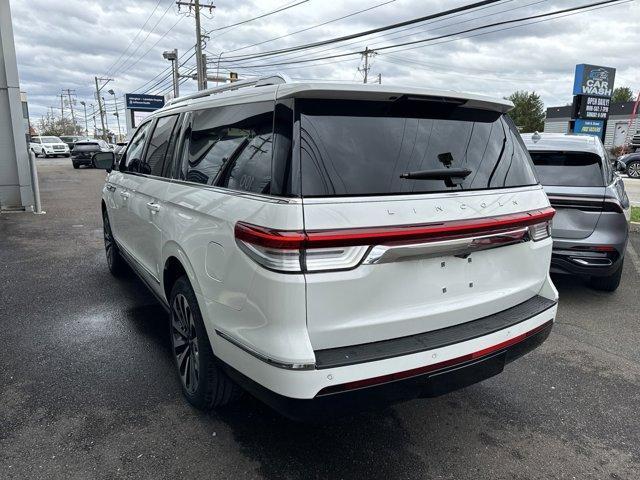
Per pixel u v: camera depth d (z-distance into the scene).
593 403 3.35
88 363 3.68
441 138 2.58
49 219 10.09
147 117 4.61
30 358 3.75
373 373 2.17
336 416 2.19
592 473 2.65
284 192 2.11
